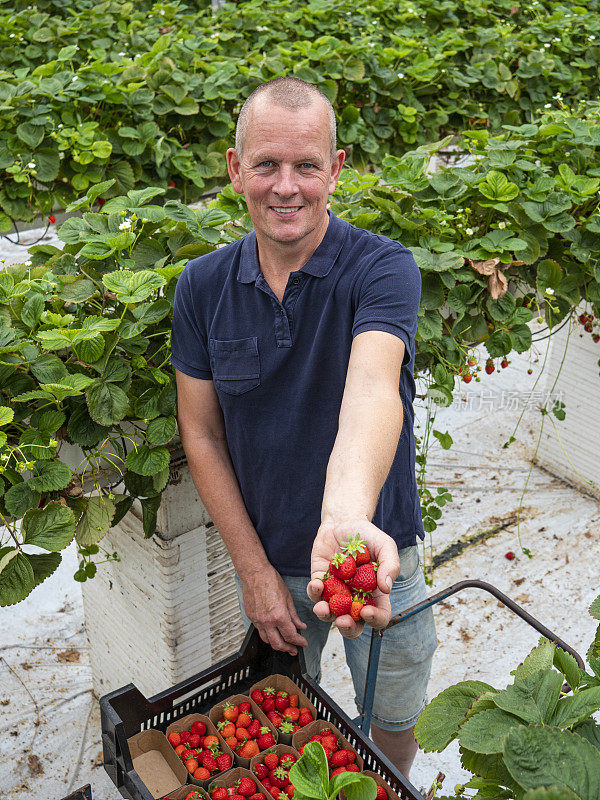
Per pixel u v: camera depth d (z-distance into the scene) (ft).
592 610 4.09
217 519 6.59
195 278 6.09
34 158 12.44
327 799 3.84
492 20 18.95
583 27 17.67
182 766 5.81
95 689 10.01
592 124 11.64
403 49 15.55
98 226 7.53
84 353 6.36
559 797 2.75
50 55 15.99
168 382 6.74
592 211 9.85
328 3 17.25
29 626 10.92
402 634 6.86
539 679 3.57
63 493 6.59
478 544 12.01
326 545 4.68
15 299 6.79
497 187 9.11
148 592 8.22
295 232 5.44
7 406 6.36
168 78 13.55
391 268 5.61
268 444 6.15
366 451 5.02
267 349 5.91
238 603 8.62
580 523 12.43
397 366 5.46
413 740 7.65
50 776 8.88
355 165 15.37
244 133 5.35
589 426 12.50
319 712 6.41
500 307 8.81
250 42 17.24
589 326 11.18
